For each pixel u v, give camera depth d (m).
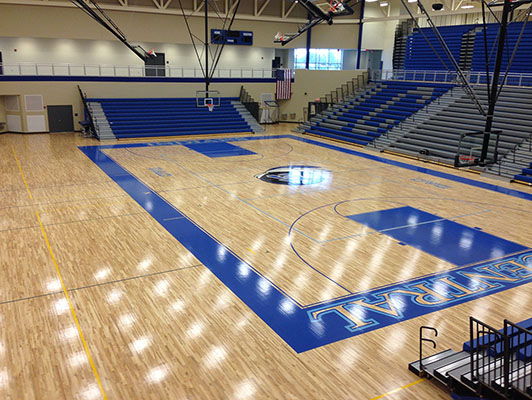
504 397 5.31
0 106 25.78
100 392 5.93
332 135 26.41
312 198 14.80
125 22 28.78
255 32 32.16
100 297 8.39
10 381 6.12
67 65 28.47
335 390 6.05
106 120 25.81
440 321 7.80
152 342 7.05
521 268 9.93
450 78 27.83
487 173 18.02
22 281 8.94
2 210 13.06
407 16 30.16
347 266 9.91
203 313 7.92
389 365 6.61
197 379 6.22
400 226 12.38
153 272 9.44
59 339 7.09
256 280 9.19
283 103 33.12
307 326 7.61
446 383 6.01
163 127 26.48
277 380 6.24
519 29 26.89
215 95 30.55
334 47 33.28
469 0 26.62
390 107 26.86
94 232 11.55
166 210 13.36
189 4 30.08
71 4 26.98
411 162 20.47
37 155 20.44
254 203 14.18
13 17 26.28
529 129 19.62
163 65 31.81
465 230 12.13
